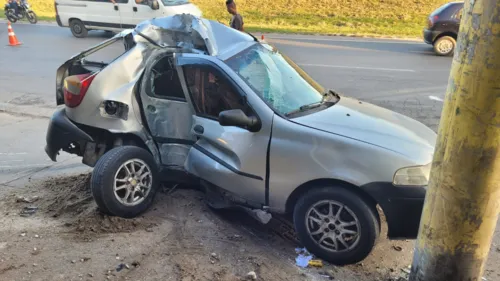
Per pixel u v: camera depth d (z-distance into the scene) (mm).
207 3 24703
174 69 4719
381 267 3787
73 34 16781
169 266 3666
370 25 19484
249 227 4434
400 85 10219
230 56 4383
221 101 4242
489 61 2564
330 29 18719
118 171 4293
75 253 3809
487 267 3805
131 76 4691
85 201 4750
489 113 2648
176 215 4551
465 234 2941
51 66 11875
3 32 17453
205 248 3967
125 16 15891
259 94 4016
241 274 3598
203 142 4480
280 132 3799
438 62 12688
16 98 9047
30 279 3457
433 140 3980
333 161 3627
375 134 3715
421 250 3191
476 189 2816
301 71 4855
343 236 3705
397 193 3473
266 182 3900
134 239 4059
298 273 3646
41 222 4359
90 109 4625
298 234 3908
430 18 13789
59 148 4879
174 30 4922
